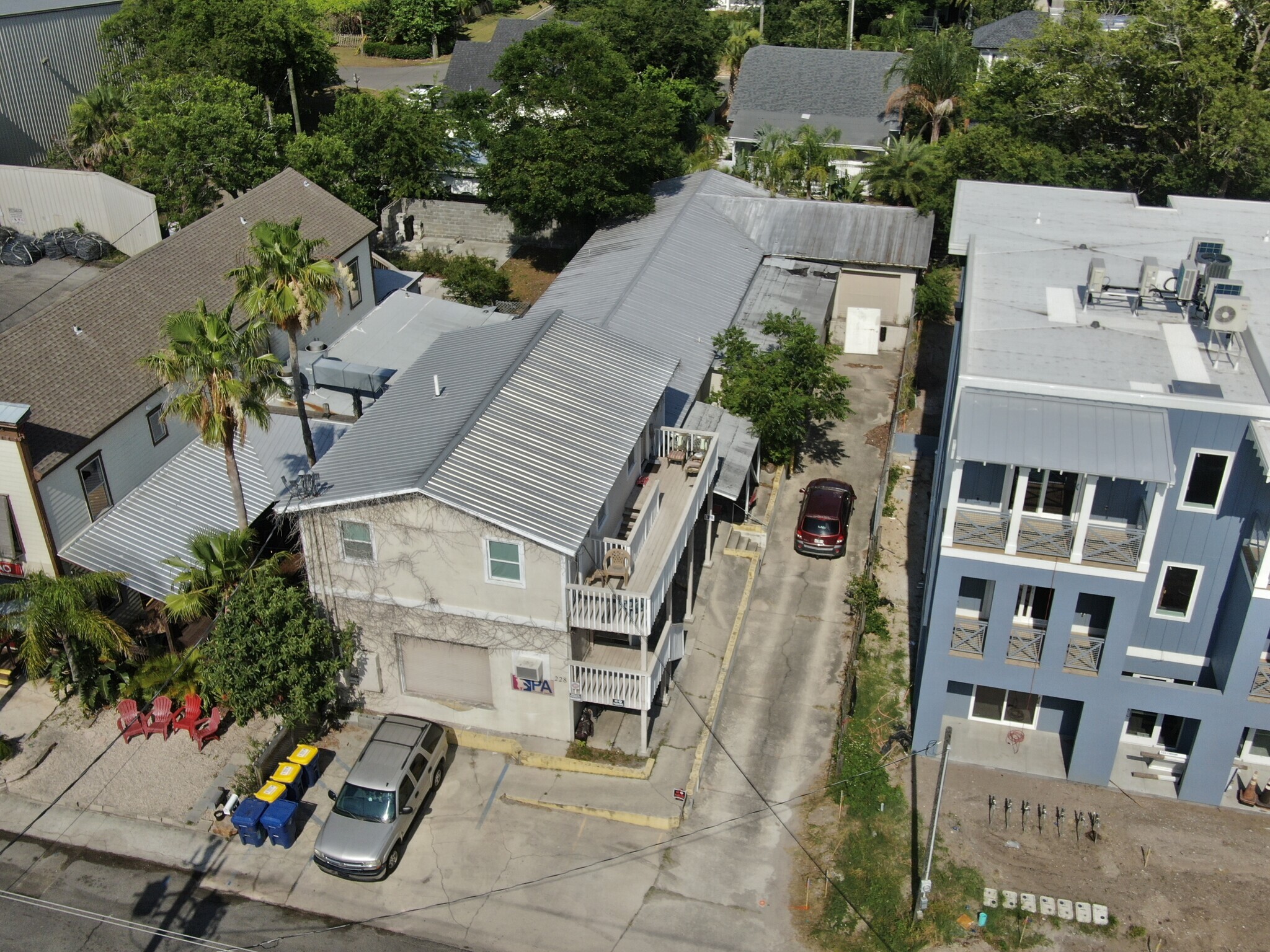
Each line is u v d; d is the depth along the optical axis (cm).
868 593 3294
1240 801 2708
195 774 2797
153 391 3375
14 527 3025
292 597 2712
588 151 4884
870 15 9406
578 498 2659
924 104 6556
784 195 5731
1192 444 2477
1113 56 5069
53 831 2641
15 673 3067
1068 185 5109
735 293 4466
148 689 2952
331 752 2848
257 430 3625
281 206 4450
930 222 4938
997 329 2809
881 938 2388
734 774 2798
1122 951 2358
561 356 3142
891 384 4616
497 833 2645
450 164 5759
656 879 2528
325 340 4388
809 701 3027
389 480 2620
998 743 2873
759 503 3831
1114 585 2495
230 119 5128
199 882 2527
